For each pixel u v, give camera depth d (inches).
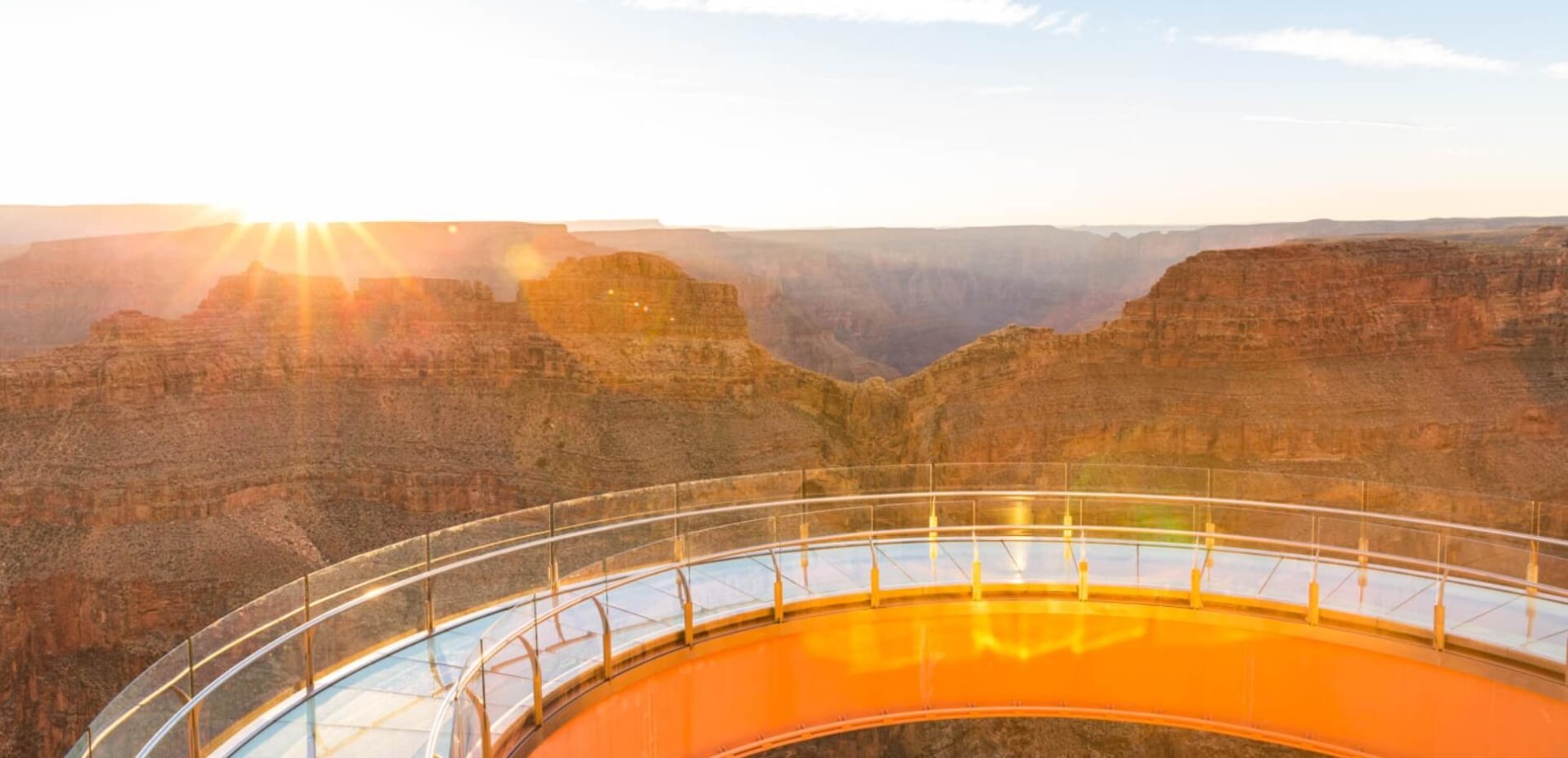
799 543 606.2
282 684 413.4
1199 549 598.2
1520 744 461.4
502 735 396.2
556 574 544.7
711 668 512.4
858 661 549.0
